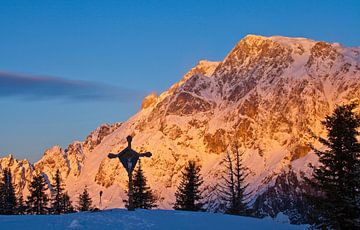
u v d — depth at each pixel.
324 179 33.50
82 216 29.98
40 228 26.27
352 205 32.38
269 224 34.38
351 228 32.75
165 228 27.62
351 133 33.22
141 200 90.88
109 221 28.47
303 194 34.66
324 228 33.84
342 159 33.22
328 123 33.91
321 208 33.53
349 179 32.66
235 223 32.47
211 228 29.09
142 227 27.39
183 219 31.80
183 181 82.12
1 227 26.56
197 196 81.12
